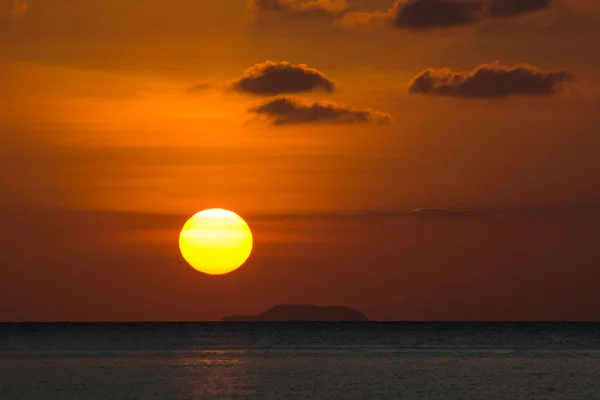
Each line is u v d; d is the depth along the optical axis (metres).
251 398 109.31
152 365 153.75
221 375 135.38
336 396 111.69
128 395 111.31
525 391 116.50
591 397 111.44
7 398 109.00
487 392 115.88
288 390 116.31
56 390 115.38
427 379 130.62
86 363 158.12
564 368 150.12
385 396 111.88
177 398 108.38
